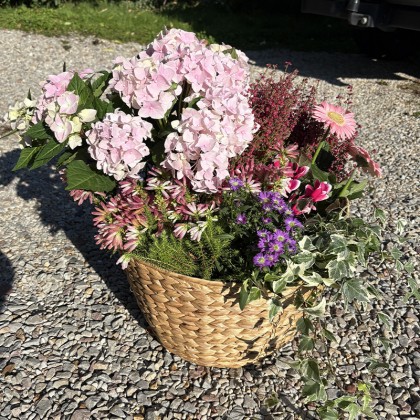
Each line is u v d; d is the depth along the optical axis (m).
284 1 10.69
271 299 1.81
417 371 2.33
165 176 1.95
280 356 2.35
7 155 3.99
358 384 2.02
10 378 2.17
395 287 2.83
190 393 2.15
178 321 2.04
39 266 2.83
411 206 3.67
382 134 4.96
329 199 2.16
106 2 10.02
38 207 3.39
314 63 7.43
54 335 2.39
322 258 1.85
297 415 2.09
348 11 5.87
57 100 1.88
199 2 11.06
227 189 1.87
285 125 2.19
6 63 6.08
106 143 1.79
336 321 2.57
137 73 1.84
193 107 1.93
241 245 1.96
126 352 2.33
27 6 8.68
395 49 7.60
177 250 1.88
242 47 8.06
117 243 1.94
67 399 2.10
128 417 2.04
